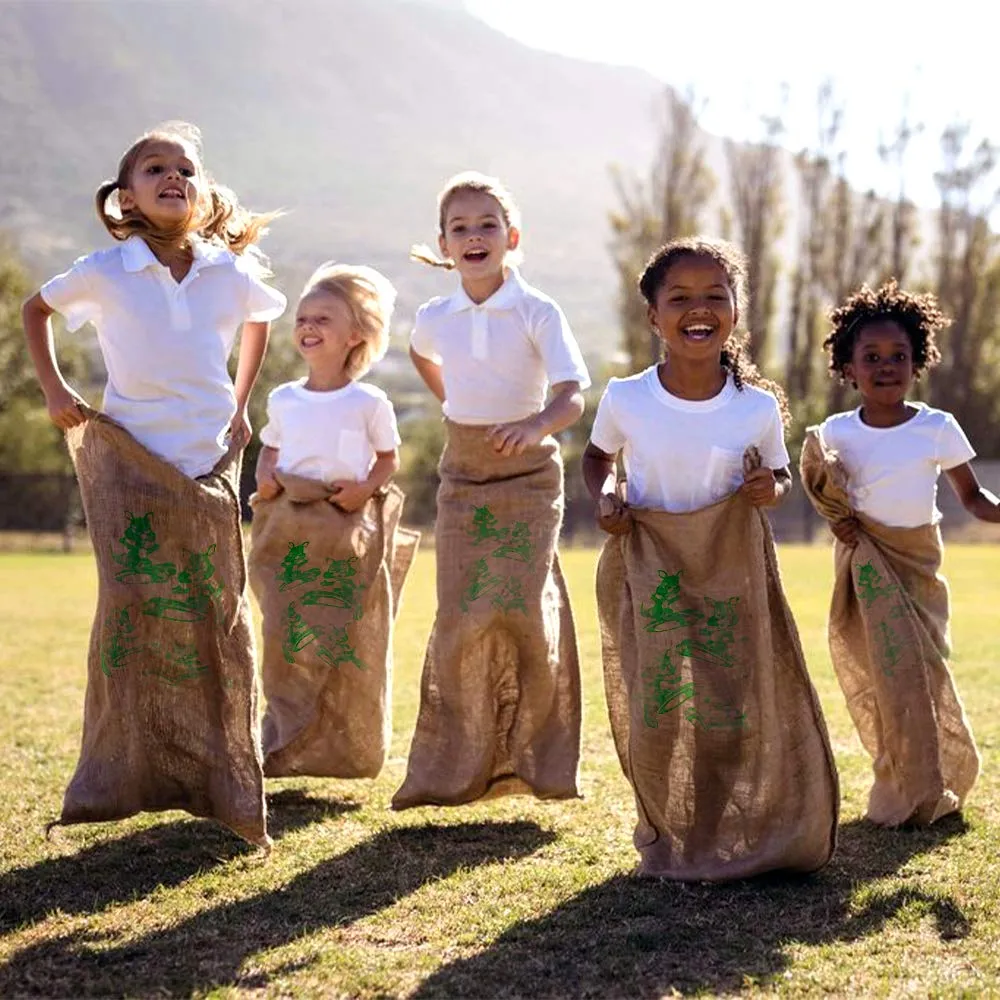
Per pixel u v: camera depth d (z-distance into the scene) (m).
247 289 5.67
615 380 5.51
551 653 6.25
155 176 5.42
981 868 5.33
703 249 5.26
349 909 4.91
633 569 5.37
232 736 5.54
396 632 14.06
